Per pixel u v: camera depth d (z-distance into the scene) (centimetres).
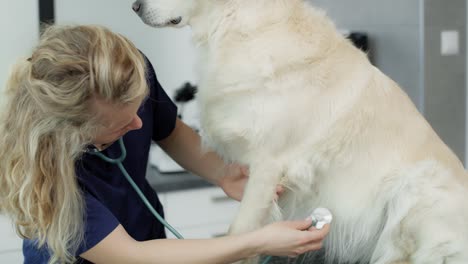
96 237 96
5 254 189
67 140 90
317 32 134
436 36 245
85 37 93
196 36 142
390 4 252
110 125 96
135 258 96
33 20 218
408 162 131
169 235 207
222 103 132
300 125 126
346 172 131
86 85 89
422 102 246
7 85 96
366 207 132
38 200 89
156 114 136
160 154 222
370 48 261
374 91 134
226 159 140
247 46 130
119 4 236
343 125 128
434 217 126
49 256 101
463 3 248
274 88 125
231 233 127
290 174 127
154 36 245
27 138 89
